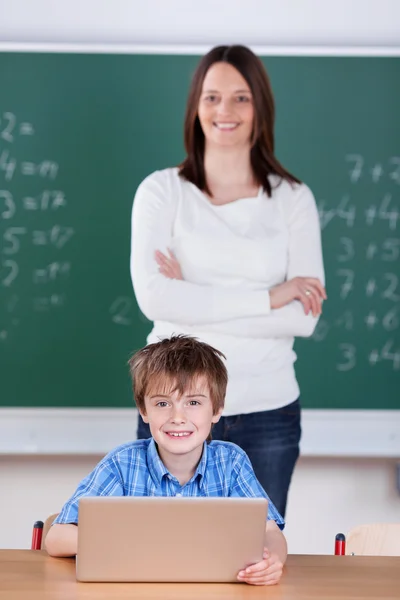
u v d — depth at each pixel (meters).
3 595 1.94
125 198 4.29
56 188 4.30
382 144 4.32
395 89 4.33
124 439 4.29
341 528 4.38
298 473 4.38
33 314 4.29
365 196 4.32
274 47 4.27
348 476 4.38
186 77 4.29
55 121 4.30
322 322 4.31
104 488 2.36
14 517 4.35
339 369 4.31
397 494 4.38
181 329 3.98
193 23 4.31
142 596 1.94
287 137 4.29
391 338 4.32
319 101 4.30
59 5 4.32
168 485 2.41
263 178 4.09
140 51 4.29
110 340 4.29
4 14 4.31
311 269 4.04
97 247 4.30
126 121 4.29
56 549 2.25
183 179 4.10
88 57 4.29
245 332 3.94
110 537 2.01
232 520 2.03
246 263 3.99
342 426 4.30
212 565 2.04
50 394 4.28
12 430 4.27
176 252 4.02
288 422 3.99
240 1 4.32
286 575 2.15
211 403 2.35
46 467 4.36
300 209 4.09
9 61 4.29
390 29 4.35
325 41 4.34
